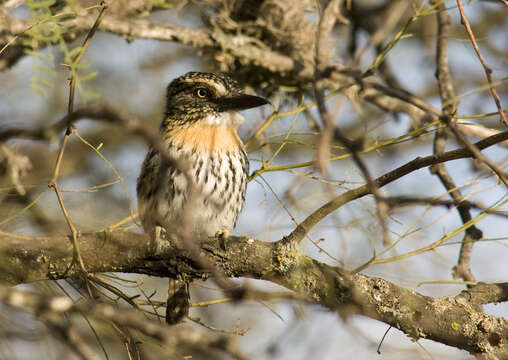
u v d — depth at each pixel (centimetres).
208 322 1230
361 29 1461
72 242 784
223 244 830
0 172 874
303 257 846
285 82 1288
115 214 1189
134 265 816
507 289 875
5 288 549
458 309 848
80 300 820
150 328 554
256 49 1248
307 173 999
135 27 1161
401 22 1531
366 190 788
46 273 783
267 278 843
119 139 1553
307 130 1291
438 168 1022
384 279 857
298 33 1277
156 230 809
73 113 598
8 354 728
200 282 1081
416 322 840
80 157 1512
